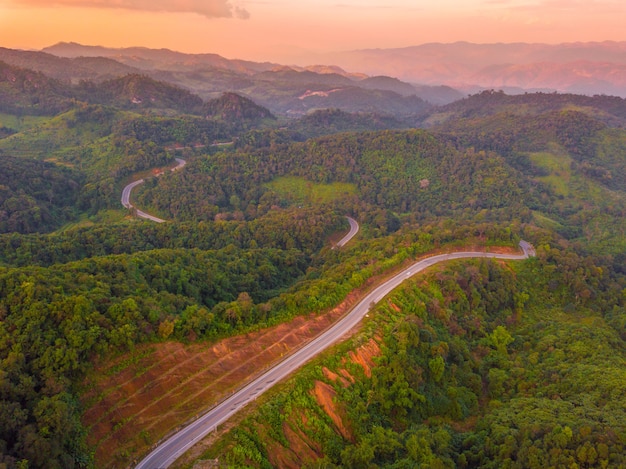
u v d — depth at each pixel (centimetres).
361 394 7012
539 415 6550
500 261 11994
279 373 6906
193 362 6725
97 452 5175
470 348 9206
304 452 5906
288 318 8200
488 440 6272
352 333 8100
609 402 6669
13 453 4409
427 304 9488
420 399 7162
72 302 6228
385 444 6172
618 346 9119
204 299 9819
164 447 5412
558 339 9238
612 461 5197
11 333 5681
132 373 6159
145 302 7312
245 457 5353
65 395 5209
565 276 11700
